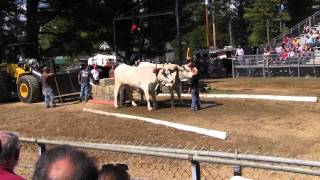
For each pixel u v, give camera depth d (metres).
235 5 84.75
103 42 40.00
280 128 14.66
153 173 10.15
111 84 23.08
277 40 45.19
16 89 25.12
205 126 15.22
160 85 19.64
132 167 10.59
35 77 24.27
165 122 15.75
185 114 17.61
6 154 3.89
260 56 36.34
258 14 69.62
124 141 13.96
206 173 10.29
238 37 84.81
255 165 5.07
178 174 10.16
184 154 5.60
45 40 42.34
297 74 34.38
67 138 14.80
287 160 5.14
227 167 10.58
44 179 2.76
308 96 20.95
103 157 11.24
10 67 25.22
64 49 39.28
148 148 6.07
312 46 37.03
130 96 20.47
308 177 9.78
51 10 37.72
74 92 23.53
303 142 12.97
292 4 77.44
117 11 38.09
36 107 22.14
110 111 19.20
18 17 34.09
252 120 15.90
